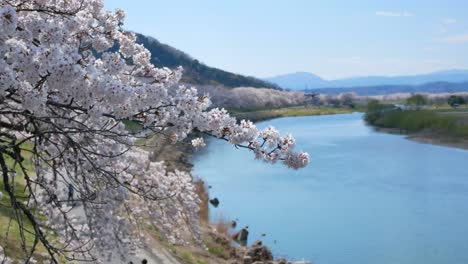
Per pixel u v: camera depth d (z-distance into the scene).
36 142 8.21
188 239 24.28
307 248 31.41
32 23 6.98
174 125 7.77
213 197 45.97
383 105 143.62
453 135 92.81
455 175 55.03
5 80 5.73
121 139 9.21
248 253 27.02
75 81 6.24
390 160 67.44
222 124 7.78
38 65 5.93
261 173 59.59
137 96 7.03
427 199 43.84
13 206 7.36
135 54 9.63
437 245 31.44
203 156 76.88
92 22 8.84
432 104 184.88
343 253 30.33
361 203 42.84
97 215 10.15
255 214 39.84
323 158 69.94
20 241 14.89
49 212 11.20
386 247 31.27
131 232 15.82
